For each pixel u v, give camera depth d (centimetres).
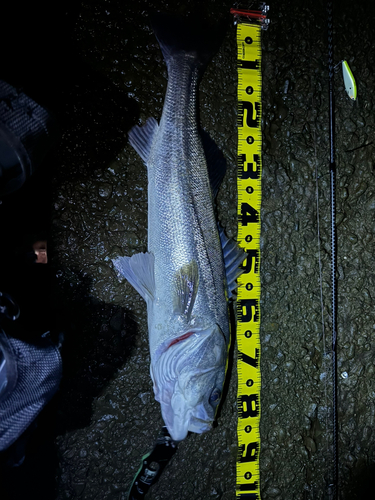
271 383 87
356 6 89
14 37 71
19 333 61
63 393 77
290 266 87
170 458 82
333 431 89
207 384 70
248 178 84
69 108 75
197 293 70
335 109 89
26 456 75
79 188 76
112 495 80
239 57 83
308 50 87
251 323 84
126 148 78
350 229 90
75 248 77
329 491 90
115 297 79
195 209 71
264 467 88
